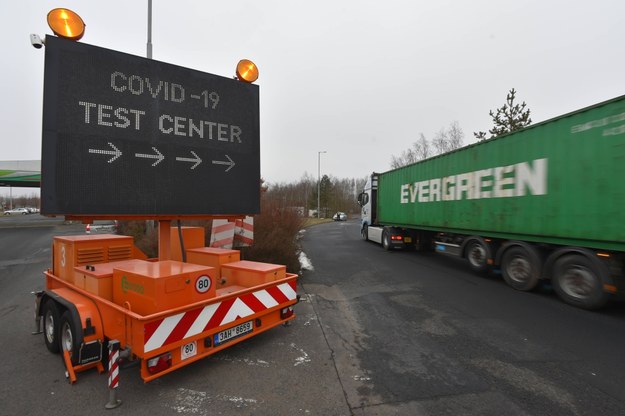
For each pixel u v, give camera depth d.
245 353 4.08
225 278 4.64
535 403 3.00
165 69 4.10
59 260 4.61
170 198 4.07
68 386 3.32
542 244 6.84
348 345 4.33
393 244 13.76
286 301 4.57
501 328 4.91
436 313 5.64
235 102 4.69
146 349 2.94
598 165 5.56
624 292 5.40
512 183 7.35
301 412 2.88
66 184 3.39
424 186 11.23
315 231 28.22
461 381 3.40
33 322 5.27
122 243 4.54
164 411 2.90
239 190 4.68
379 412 2.87
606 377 3.47
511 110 20.06
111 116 3.68
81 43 3.54
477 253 8.58
